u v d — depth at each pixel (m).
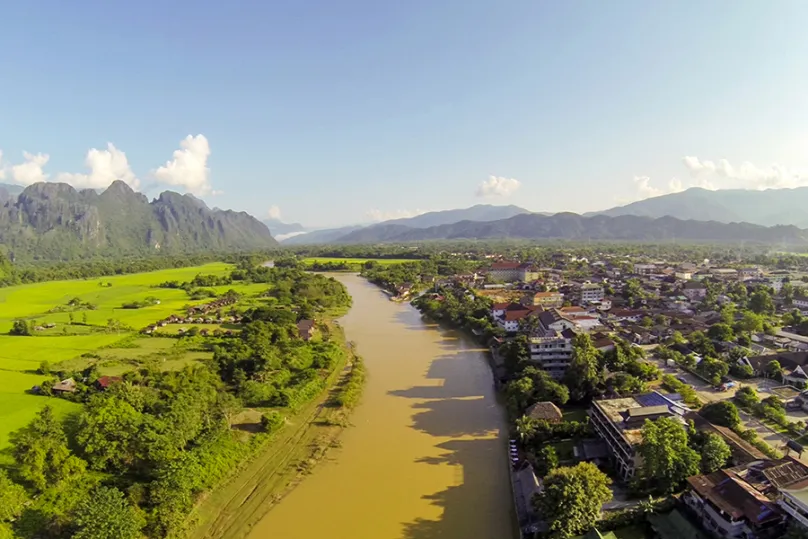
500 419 97.31
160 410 84.56
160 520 61.78
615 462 74.62
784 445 78.19
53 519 59.59
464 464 80.50
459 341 159.38
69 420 86.69
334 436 91.06
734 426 81.62
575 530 57.62
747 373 109.44
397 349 150.25
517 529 64.06
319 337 161.75
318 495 72.50
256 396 100.38
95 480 70.00
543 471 73.06
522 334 132.88
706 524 59.59
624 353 114.44
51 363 125.50
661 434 67.06
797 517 53.72
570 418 91.94
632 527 60.44
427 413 100.81
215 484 74.12
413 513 67.88
